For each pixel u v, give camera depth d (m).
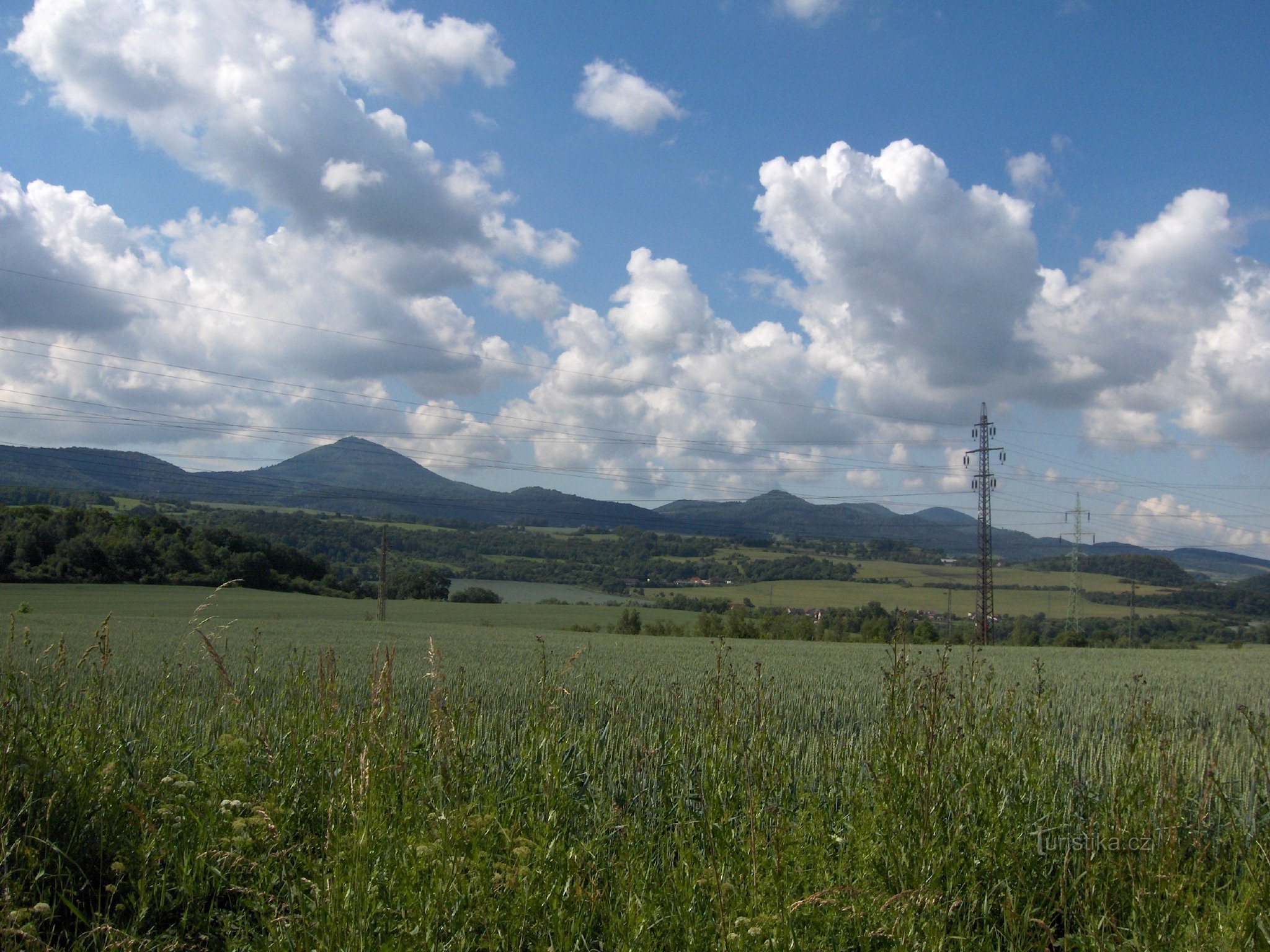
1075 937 3.92
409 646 29.44
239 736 5.65
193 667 8.82
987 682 6.65
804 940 3.59
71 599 58.12
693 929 3.68
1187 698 17.70
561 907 3.87
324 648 23.72
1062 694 17.19
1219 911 3.92
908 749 5.09
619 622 62.97
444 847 3.86
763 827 4.59
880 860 4.32
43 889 4.01
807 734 10.02
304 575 84.69
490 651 27.23
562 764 5.71
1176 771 5.03
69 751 5.03
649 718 10.52
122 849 4.44
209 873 4.31
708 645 37.22
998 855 4.54
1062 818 5.20
